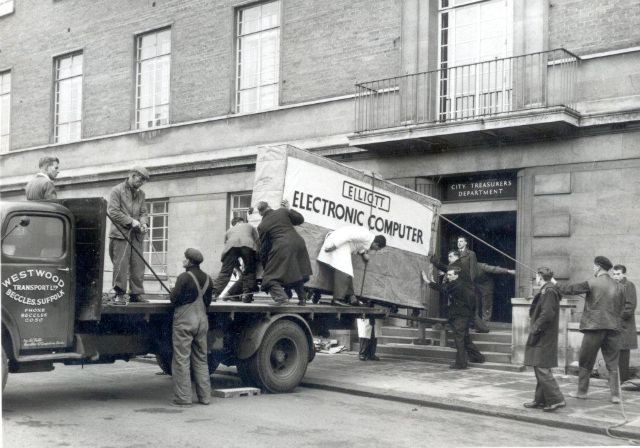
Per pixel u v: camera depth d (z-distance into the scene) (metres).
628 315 10.74
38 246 8.36
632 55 12.94
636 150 12.69
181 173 19.77
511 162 14.11
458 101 15.30
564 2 13.79
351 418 8.48
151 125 21.11
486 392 10.20
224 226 18.73
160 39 21.11
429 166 15.17
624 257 12.69
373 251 12.03
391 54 15.96
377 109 15.98
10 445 6.73
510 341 13.40
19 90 25.03
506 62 14.58
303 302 10.79
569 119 12.89
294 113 17.53
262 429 7.68
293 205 10.90
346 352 15.16
